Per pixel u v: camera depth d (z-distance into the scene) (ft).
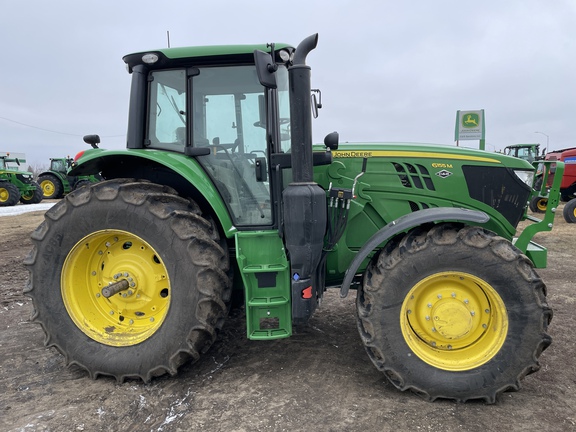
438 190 10.88
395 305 9.07
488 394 8.84
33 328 13.46
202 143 10.53
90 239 9.95
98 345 9.96
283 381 9.86
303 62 8.89
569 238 29.45
